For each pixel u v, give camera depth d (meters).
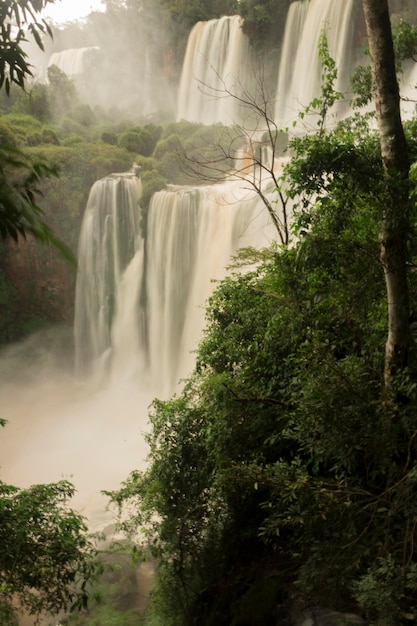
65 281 34.19
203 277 27.16
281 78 35.22
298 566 8.05
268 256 11.00
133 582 13.50
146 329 31.45
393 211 6.07
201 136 32.00
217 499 9.63
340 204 7.03
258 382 8.59
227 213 25.95
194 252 27.81
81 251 33.59
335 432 5.94
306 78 32.59
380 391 6.40
